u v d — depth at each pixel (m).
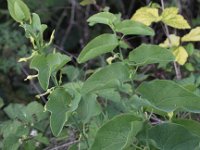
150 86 0.84
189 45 1.39
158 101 0.85
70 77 1.29
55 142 1.26
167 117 1.07
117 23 0.88
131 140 0.83
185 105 0.84
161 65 1.42
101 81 0.86
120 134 0.83
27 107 1.22
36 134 1.18
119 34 1.56
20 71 1.87
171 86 0.83
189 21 1.77
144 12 1.33
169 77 1.50
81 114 0.94
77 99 0.91
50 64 0.90
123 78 0.86
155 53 0.86
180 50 1.34
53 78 0.94
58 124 0.89
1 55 1.93
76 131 1.17
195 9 1.95
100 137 0.83
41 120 1.24
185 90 0.83
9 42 1.92
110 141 0.83
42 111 1.21
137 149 0.86
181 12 1.71
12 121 1.23
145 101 0.83
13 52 1.93
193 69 1.40
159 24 1.79
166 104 0.85
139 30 0.87
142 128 0.86
